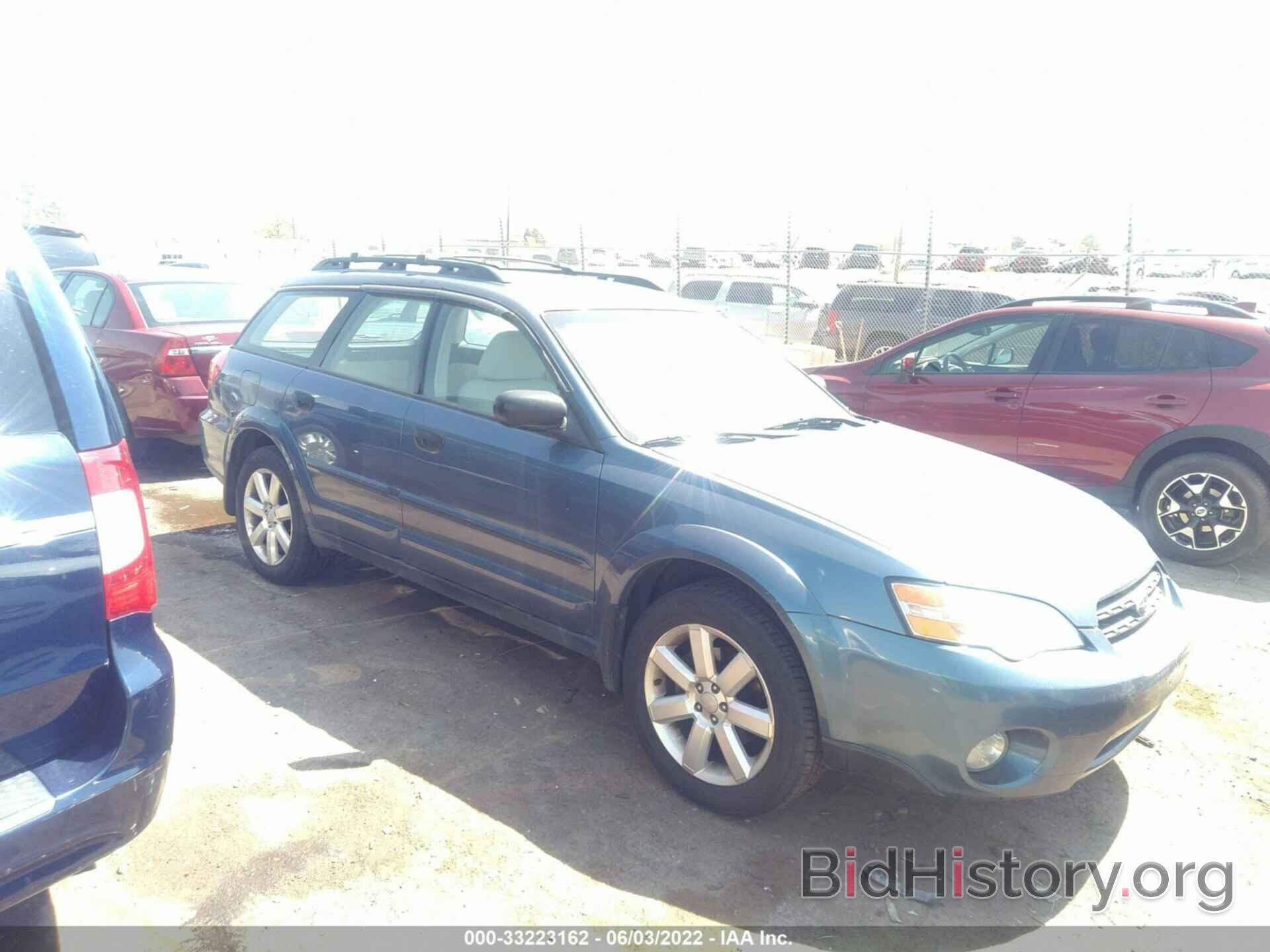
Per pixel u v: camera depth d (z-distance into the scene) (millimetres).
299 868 2865
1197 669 4562
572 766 3510
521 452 3779
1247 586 5844
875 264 16078
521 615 3902
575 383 3754
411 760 3486
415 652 4418
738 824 3205
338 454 4590
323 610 4867
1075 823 3314
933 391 7211
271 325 5352
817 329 15250
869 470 3584
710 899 2830
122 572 2217
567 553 3637
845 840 3164
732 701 3143
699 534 3201
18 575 2023
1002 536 3152
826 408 4434
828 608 2906
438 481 4098
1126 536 3490
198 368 7488
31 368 2176
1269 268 13609
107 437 2250
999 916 2830
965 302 13664
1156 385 6270
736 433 3867
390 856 2936
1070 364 6680
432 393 4254
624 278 5074
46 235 14031
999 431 6898
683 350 4316
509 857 2965
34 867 2029
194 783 3273
